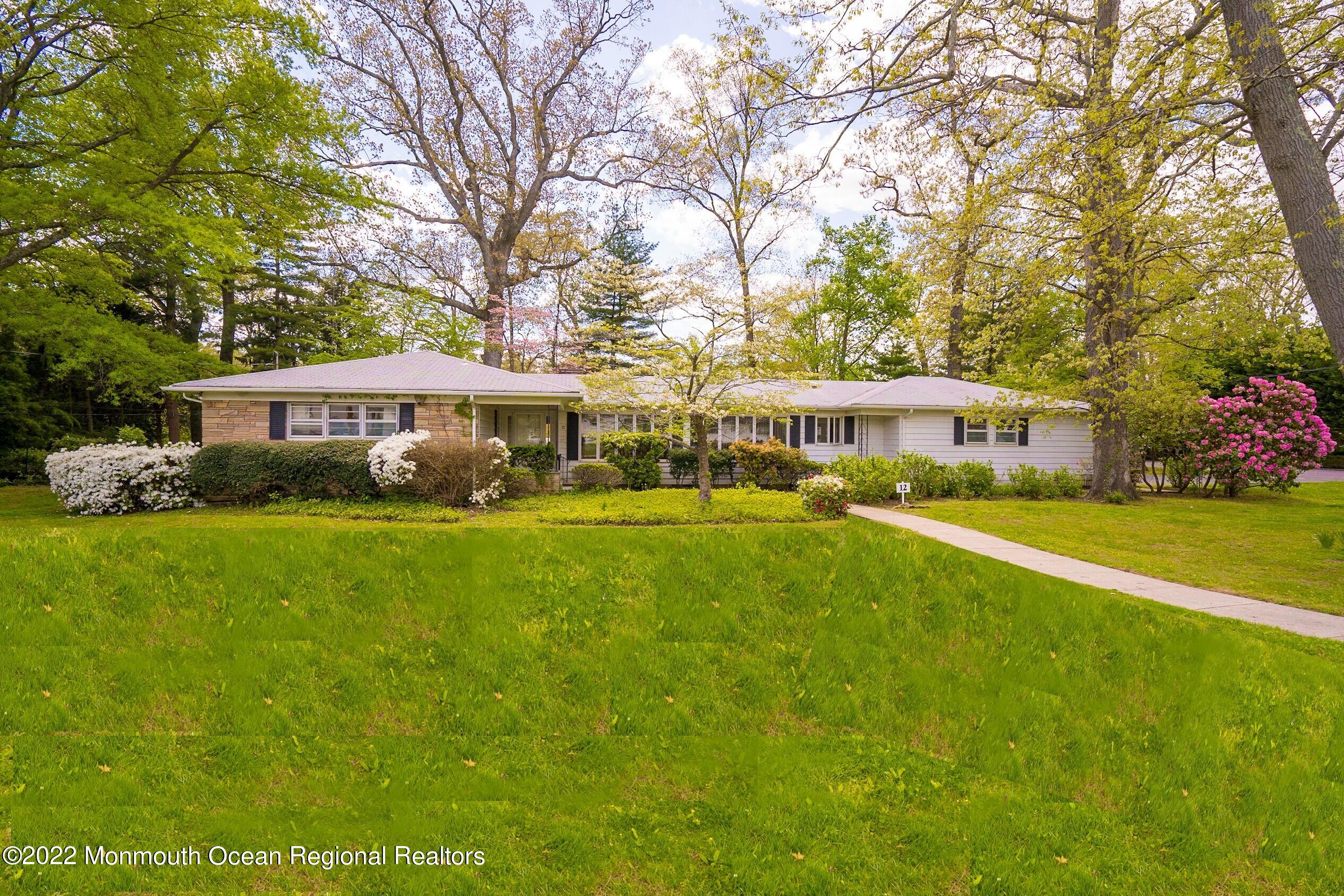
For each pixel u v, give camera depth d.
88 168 11.56
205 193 13.06
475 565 5.84
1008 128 9.49
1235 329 15.21
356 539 6.22
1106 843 3.37
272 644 4.76
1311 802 3.64
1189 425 16.56
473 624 4.97
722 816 3.47
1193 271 13.55
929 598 5.53
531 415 19.88
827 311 33.84
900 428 19.31
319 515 12.06
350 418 15.48
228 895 2.94
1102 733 4.16
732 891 3.01
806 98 7.84
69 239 13.88
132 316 23.52
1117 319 15.43
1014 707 4.38
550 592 5.36
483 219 27.34
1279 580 8.12
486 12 25.34
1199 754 3.96
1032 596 5.83
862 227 33.12
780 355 13.23
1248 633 5.81
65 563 5.56
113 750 3.83
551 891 2.97
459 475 13.23
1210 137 9.27
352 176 13.70
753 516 12.07
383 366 16.94
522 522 11.44
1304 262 7.36
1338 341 7.12
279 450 13.32
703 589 5.43
